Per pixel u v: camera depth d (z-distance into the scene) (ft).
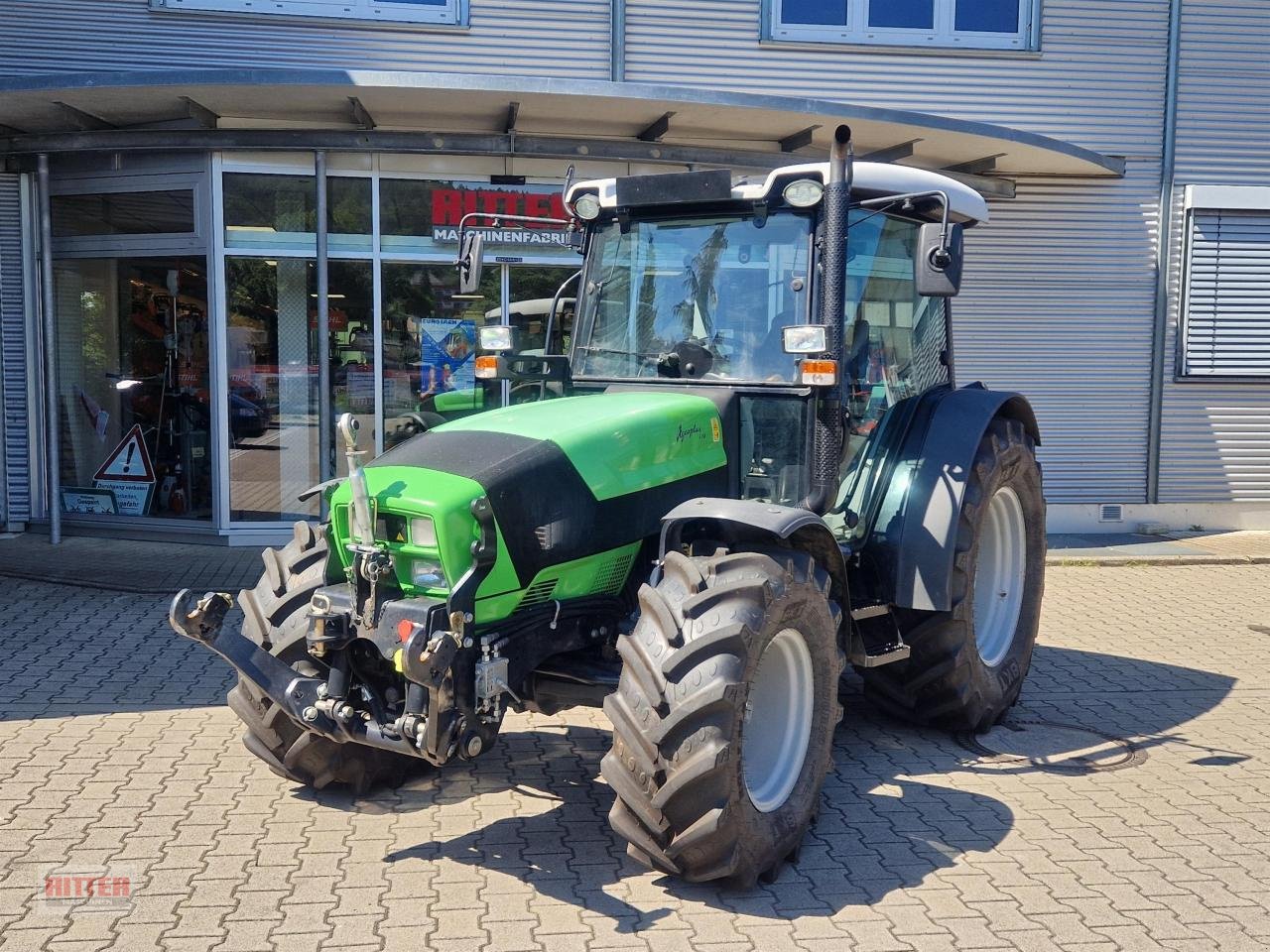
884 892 12.94
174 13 31.89
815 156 33.09
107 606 25.96
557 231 32.73
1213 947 11.76
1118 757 17.66
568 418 14.46
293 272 31.99
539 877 13.19
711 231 16.61
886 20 35.22
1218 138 37.40
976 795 16.01
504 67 33.24
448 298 32.78
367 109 29.37
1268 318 37.93
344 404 32.55
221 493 32.07
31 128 30.91
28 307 33.32
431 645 11.89
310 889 12.75
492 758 17.21
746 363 15.99
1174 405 37.86
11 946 11.39
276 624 14.14
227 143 30.45
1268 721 19.53
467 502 12.68
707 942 11.70
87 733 17.78
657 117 29.86
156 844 13.84
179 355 32.50
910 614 17.75
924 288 14.87
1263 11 37.06
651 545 14.85
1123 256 37.32
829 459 14.99
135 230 32.27
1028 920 12.30
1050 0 35.96
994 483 18.13
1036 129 36.40
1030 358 37.35
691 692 12.14
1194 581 31.27
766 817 13.01
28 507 34.14
